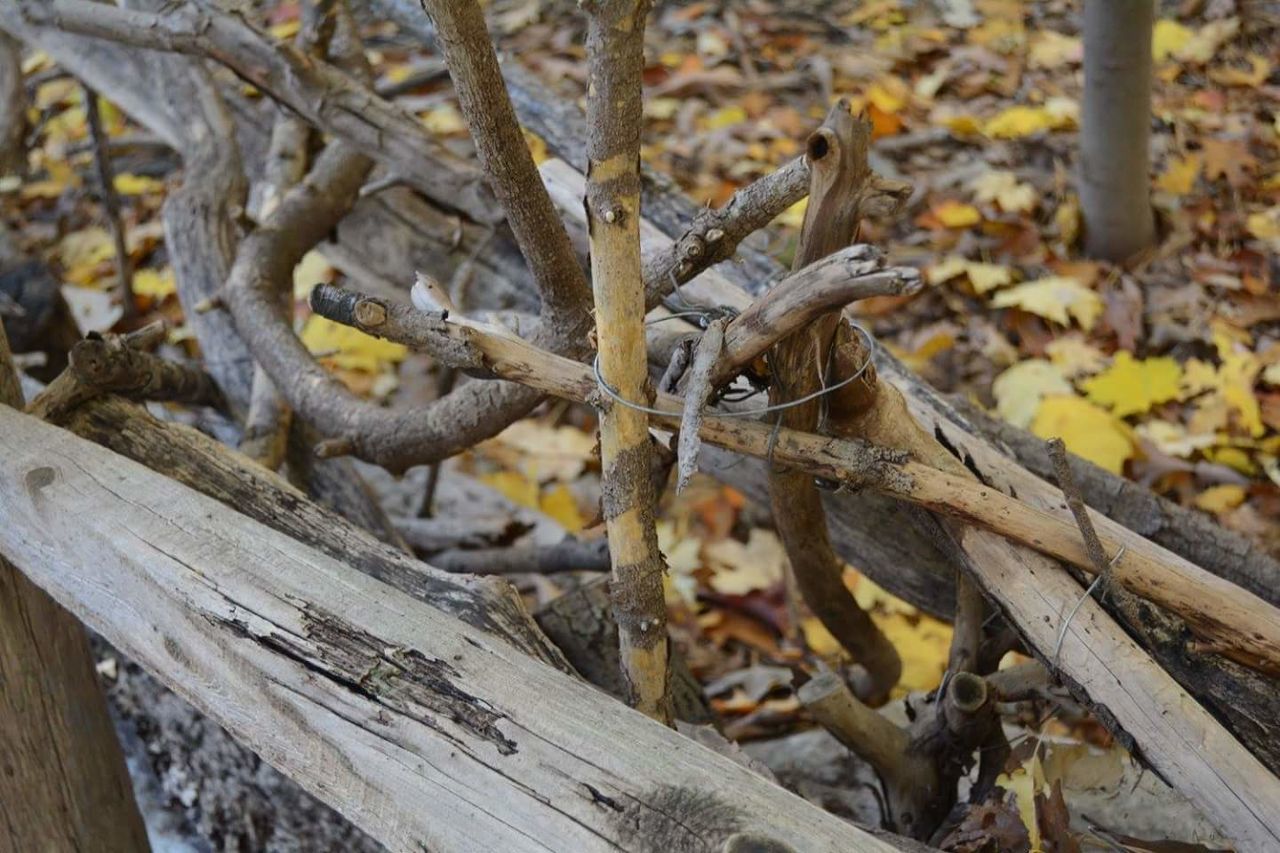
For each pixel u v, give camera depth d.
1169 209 3.54
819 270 1.10
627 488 1.25
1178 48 4.18
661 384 1.33
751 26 4.44
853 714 1.59
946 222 3.54
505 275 2.44
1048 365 3.10
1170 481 2.88
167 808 2.27
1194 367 3.08
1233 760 1.18
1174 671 1.30
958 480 1.29
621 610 1.32
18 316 2.77
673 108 4.08
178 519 1.37
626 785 1.03
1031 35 4.35
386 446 1.82
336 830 1.94
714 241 1.36
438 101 4.07
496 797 1.05
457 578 1.44
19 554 1.49
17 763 1.72
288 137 2.58
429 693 1.14
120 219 3.46
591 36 1.02
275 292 2.17
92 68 2.93
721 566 2.88
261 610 1.24
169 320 3.63
